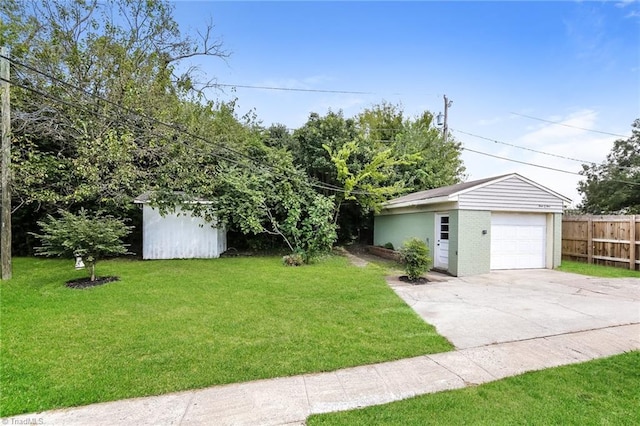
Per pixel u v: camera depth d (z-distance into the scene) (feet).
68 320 15.78
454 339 14.53
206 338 14.08
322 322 16.33
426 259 26.84
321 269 31.55
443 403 9.52
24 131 29.55
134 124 31.22
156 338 13.96
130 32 37.78
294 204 38.37
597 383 10.69
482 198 31.32
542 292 23.38
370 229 55.26
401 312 18.06
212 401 9.65
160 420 8.72
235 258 38.06
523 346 13.79
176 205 36.22
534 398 9.80
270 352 12.89
